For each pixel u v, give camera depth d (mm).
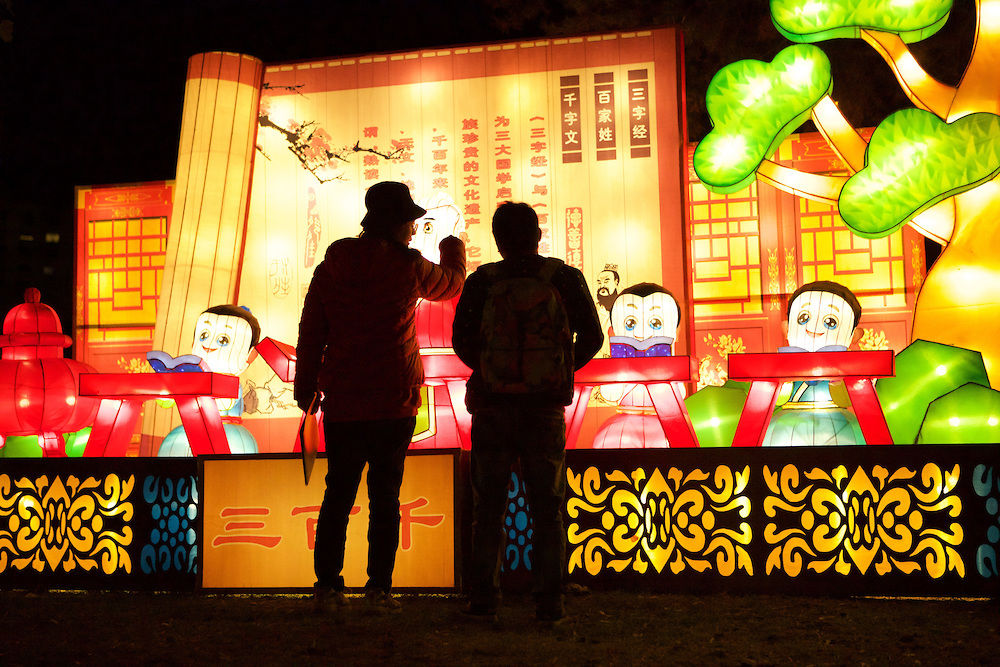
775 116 5586
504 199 6930
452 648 2910
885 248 7445
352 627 3238
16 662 2799
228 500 4102
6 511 4422
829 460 3922
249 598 4016
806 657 2785
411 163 7047
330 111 7152
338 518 3576
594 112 6883
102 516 4324
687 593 3979
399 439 3607
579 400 4824
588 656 2801
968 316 5281
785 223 7621
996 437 4492
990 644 2947
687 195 6742
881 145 5309
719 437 5109
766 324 7590
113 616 3568
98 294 8305
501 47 7023
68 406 5605
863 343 7406
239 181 6887
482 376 3344
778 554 3943
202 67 6988
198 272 6676
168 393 4836
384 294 3594
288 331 7012
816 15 5594
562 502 3377
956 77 10422
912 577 3811
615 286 6750
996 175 5227
